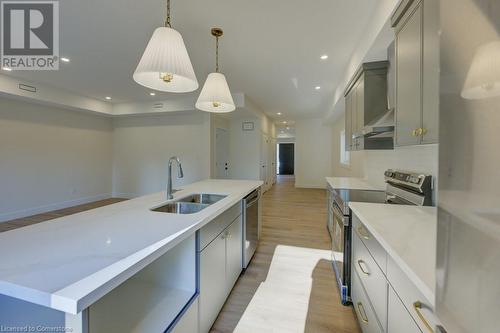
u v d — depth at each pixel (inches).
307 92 198.1
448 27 20.6
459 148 19.7
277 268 101.3
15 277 29.0
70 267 31.8
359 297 64.4
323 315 72.1
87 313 31.0
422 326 29.6
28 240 41.3
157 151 255.0
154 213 59.9
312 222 170.1
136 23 95.6
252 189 105.7
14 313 32.7
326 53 122.3
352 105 131.3
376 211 63.2
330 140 329.4
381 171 114.8
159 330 44.2
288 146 629.3
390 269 41.3
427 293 27.4
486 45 17.3
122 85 181.8
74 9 86.7
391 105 98.0
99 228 48.0
